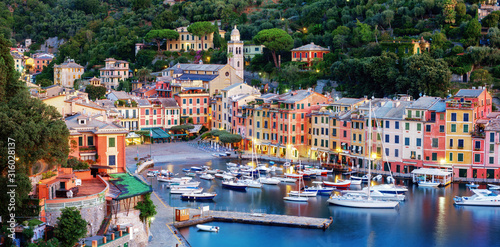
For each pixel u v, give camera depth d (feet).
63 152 314.96
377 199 456.04
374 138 566.77
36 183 296.51
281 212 428.15
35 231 274.57
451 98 550.36
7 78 367.66
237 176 553.23
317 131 630.74
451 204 448.24
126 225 311.88
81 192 315.58
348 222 405.59
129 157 638.12
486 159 514.68
